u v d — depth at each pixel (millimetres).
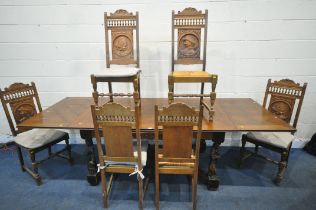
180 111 1396
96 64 2605
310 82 2504
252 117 1851
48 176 2221
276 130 1611
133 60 2250
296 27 2338
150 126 1661
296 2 2262
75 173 2271
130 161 1652
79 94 2729
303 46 2393
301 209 1771
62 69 2641
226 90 2602
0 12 2445
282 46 2410
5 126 2889
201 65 2525
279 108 2188
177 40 2254
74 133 2852
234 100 2350
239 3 2307
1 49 2578
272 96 2227
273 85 2219
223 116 1873
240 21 2361
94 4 2404
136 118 1457
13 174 2254
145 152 1804
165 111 1400
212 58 2490
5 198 1916
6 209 1794
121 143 1580
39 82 2699
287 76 2510
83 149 2752
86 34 2504
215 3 2322
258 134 2121
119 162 1666
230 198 1893
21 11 2445
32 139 2068
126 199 1900
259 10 2314
